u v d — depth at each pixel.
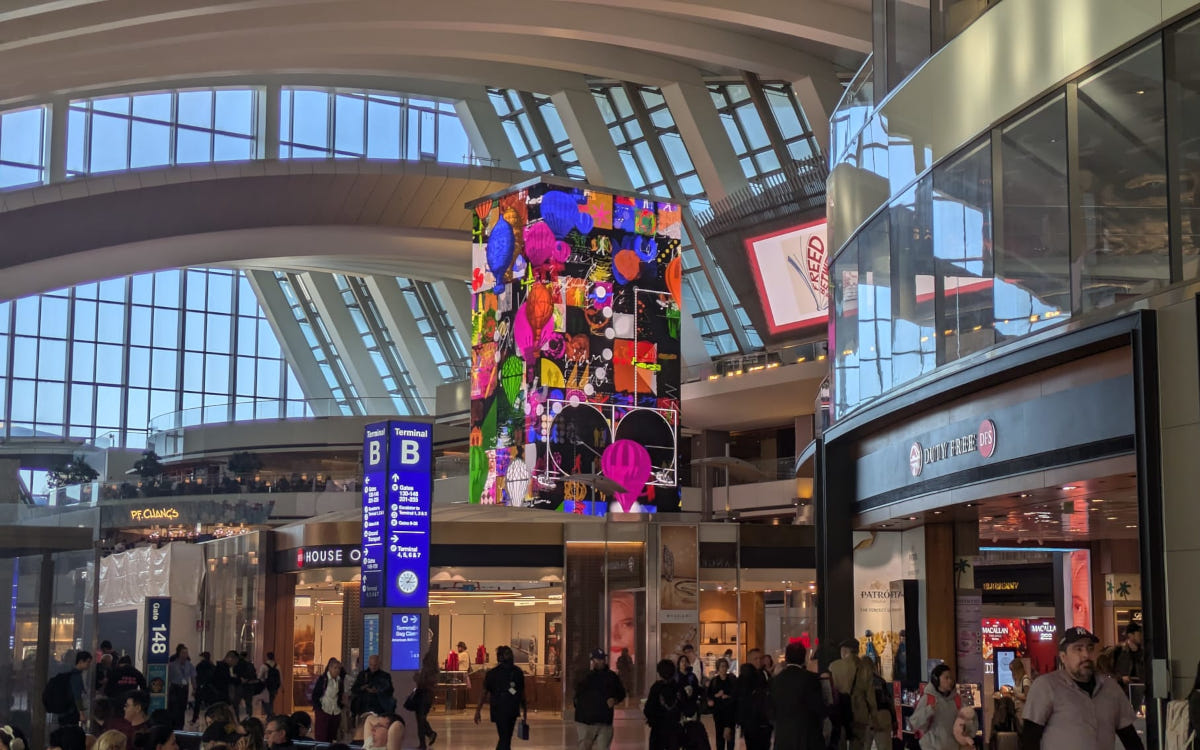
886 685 14.11
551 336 41.12
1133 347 11.11
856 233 18.75
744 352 48.12
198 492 44.53
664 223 43.56
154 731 9.30
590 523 30.22
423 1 37.28
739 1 36.56
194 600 28.94
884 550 20.33
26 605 17.22
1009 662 18.36
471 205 44.94
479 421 43.69
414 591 19.88
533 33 39.59
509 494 41.72
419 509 20.03
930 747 11.67
